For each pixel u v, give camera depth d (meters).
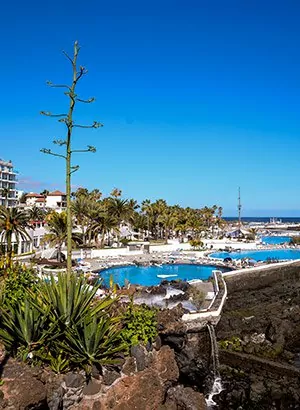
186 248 91.12
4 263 30.75
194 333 28.17
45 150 16.50
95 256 72.81
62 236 55.12
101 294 34.62
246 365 26.70
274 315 35.75
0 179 112.44
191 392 20.28
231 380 25.28
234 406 22.98
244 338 30.17
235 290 46.09
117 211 85.69
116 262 66.50
